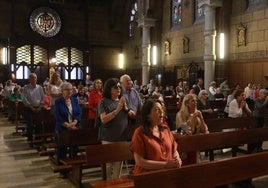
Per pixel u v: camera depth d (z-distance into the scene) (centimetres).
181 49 2261
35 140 952
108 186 464
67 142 644
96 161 496
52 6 2925
